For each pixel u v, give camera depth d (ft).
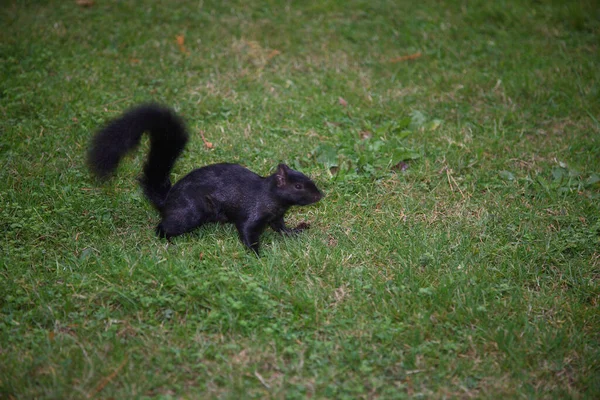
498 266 33.19
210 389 25.18
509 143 44.73
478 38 60.39
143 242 34.19
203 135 44.21
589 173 41.60
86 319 28.55
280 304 29.45
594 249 34.45
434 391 25.63
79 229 35.01
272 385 25.41
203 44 56.54
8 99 46.75
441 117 48.55
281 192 33.04
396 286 31.17
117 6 60.95
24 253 32.68
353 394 25.13
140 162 41.24
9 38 54.39
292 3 64.18
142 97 48.42
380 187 39.75
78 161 40.86
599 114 49.16
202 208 33.71
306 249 33.65
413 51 58.29
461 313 29.37
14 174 39.04
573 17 62.23
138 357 26.27
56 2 60.90
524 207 38.11
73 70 51.01
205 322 28.12
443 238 34.71
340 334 27.99
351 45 58.65
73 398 24.32
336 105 49.06
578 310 30.25
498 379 26.21
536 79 53.31
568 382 26.45
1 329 27.71
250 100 48.88
